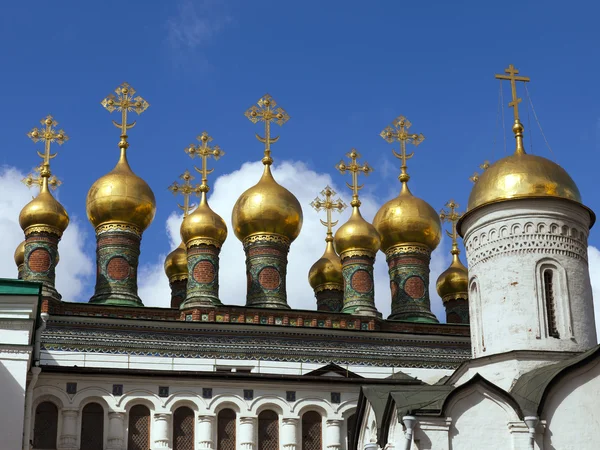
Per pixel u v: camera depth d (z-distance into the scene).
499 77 39.97
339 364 47.59
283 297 50.88
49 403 41.09
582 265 37.09
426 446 33.06
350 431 42.88
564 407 33.66
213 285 50.53
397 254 54.38
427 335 49.12
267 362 46.84
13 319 37.22
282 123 54.94
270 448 42.34
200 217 51.56
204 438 41.69
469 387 33.66
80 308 47.44
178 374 42.12
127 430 41.38
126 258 50.56
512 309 36.12
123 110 54.16
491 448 33.19
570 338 35.78
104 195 50.94
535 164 37.69
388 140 57.03
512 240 36.84
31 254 50.34
